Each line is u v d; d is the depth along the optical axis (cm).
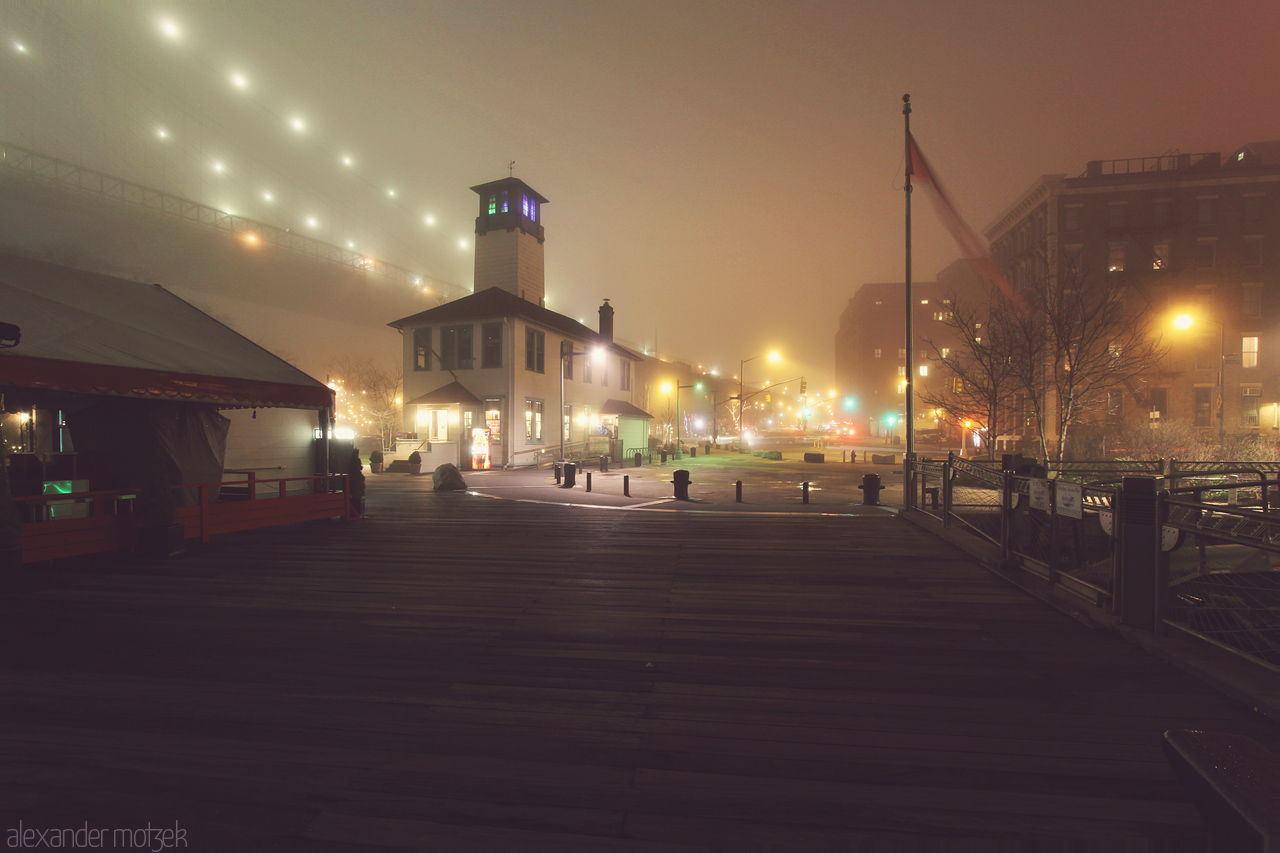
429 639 522
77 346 905
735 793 294
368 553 911
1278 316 3700
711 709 385
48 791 295
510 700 399
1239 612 503
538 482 2348
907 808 282
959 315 2002
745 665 461
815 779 306
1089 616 557
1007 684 422
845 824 271
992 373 1788
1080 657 473
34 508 894
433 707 389
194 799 290
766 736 349
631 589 695
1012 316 1880
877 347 9394
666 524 1230
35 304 979
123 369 902
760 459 4281
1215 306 3753
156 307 1220
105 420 1103
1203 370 3741
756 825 271
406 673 446
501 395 3083
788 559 866
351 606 623
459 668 456
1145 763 319
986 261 1991
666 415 7138
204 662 466
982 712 379
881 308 9444
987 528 1102
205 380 1018
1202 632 480
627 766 318
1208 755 134
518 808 283
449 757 328
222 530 1070
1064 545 855
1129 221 3872
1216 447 2473
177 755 329
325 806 284
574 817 276
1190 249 3812
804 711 382
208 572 782
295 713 380
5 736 348
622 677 438
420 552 920
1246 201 3769
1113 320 1839
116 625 557
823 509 1502
